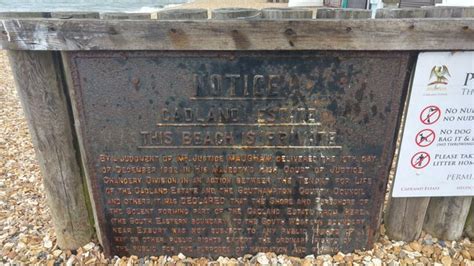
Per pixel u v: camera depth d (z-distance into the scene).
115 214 2.29
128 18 1.88
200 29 1.81
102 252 2.45
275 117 2.05
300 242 2.38
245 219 2.32
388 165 2.16
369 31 1.82
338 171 2.18
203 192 2.24
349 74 1.95
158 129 2.08
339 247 2.40
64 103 2.10
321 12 1.88
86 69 1.94
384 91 1.99
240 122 2.06
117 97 2.00
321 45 1.84
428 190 2.27
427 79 1.97
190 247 2.40
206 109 2.03
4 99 6.11
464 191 2.26
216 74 1.95
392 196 2.31
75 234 2.41
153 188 2.22
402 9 1.89
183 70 1.94
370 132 2.08
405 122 2.10
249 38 1.83
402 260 2.35
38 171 3.64
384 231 2.57
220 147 2.12
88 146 2.11
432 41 1.84
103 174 2.18
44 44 1.84
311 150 2.12
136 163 2.16
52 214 2.36
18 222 2.78
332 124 2.06
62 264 2.37
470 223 2.49
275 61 1.92
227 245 2.40
